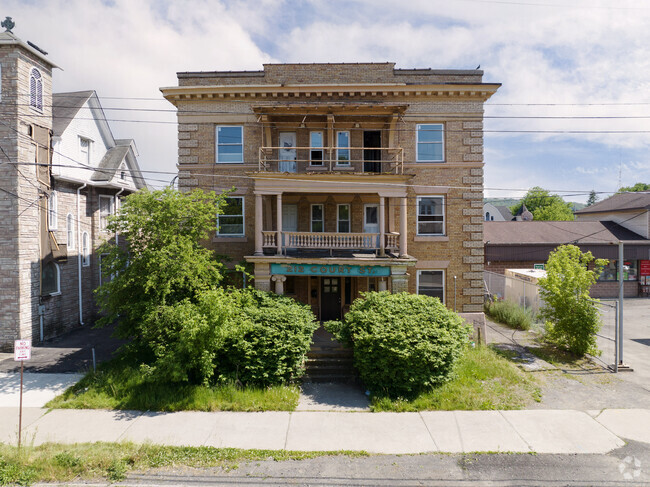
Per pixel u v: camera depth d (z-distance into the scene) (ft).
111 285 39.52
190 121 54.34
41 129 53.21
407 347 35.58
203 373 35.78
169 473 24.23
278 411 33.50
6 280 49.06
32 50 50.49
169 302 40.50
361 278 56.90
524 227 96.43
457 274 54.65
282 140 55.88
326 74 54.60
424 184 54.39
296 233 49.19
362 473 24.40
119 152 73.82
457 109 54.24
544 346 50.21
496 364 41.73
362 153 55.77
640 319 67.10
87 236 66.28
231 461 25.67
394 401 34.91
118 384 36.32
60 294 57.98
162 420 31.68
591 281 46.06
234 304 39.63
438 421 31.55
